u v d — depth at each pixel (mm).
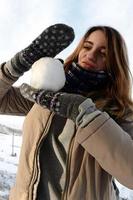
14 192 1021
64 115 761
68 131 933
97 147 769
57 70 822
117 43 1080
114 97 1033
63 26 828
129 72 1094
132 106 1036
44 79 796
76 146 901
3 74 977
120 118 944
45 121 961
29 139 983
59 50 865
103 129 762
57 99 750
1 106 1142
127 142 777
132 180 775
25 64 908
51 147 950
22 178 980
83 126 765
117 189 1024
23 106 1159
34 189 936
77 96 770
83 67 1049
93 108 779
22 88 810
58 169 925
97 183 884
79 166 899
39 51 867
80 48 1129
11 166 2135
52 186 918
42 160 947
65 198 890
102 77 1050
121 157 759
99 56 1064
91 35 1100
